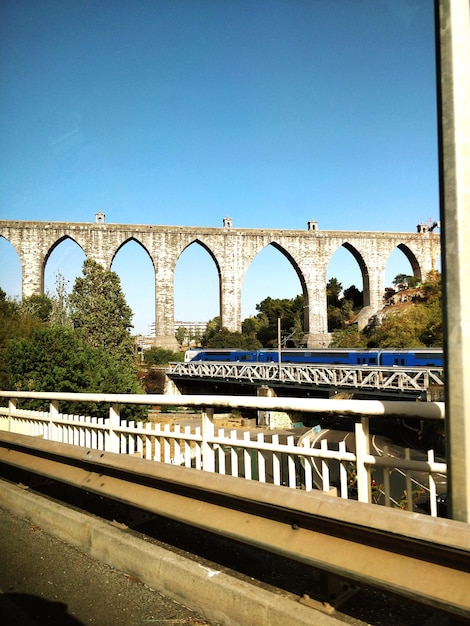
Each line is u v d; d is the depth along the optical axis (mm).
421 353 42188
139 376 62344
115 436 6137
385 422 36469
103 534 4246
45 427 7898
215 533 3572
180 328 145000
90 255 77812
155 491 4250
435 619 2914
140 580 3824
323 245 85438
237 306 83438
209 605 3297
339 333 80125
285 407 3846
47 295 72250
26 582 3826
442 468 3150
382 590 2656
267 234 84500
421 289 71500
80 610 3383
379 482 11453
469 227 2680
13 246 75062
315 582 3404
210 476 3713
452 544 2391
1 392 8883
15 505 5633
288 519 3203
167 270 80875
